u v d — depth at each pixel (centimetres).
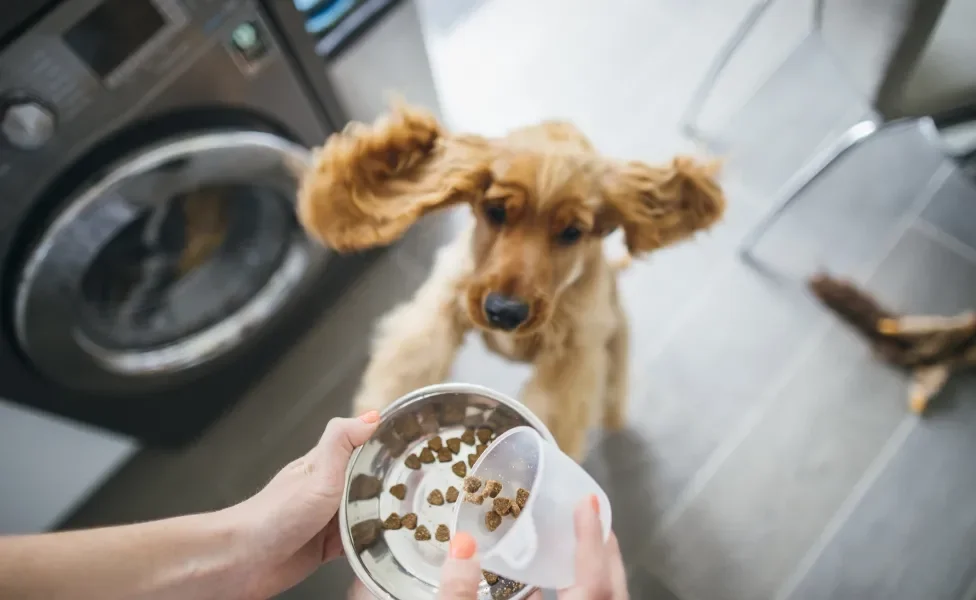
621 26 167
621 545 124
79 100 77
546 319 82
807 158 150
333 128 115
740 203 147
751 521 124
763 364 135
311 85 105
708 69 161
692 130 154
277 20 91
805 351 135
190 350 118
